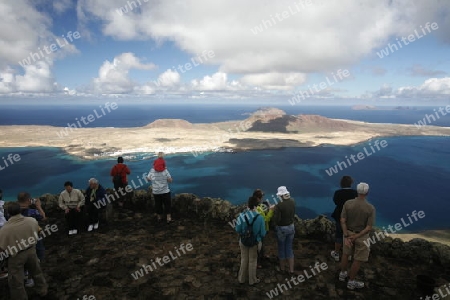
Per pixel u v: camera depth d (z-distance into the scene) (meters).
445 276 6.59
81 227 9.08
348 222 6.25
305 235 8.73
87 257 7.34
